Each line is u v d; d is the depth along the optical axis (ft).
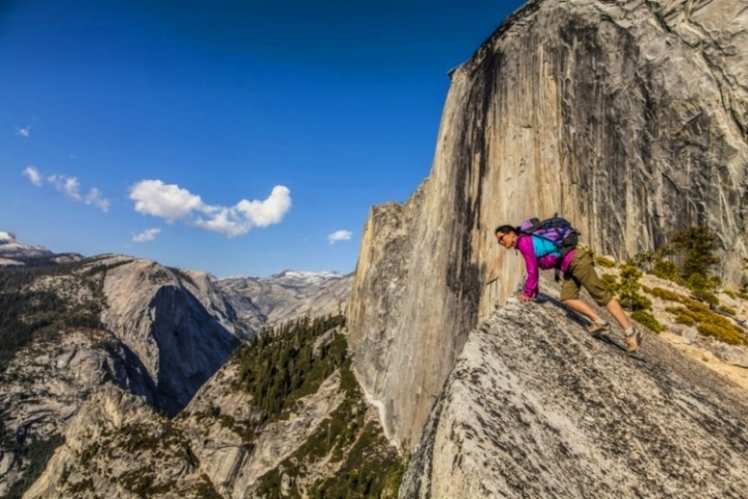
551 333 23.70
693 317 72.74
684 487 16.35
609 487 14.98
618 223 158.51
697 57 145.79
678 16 152.66
